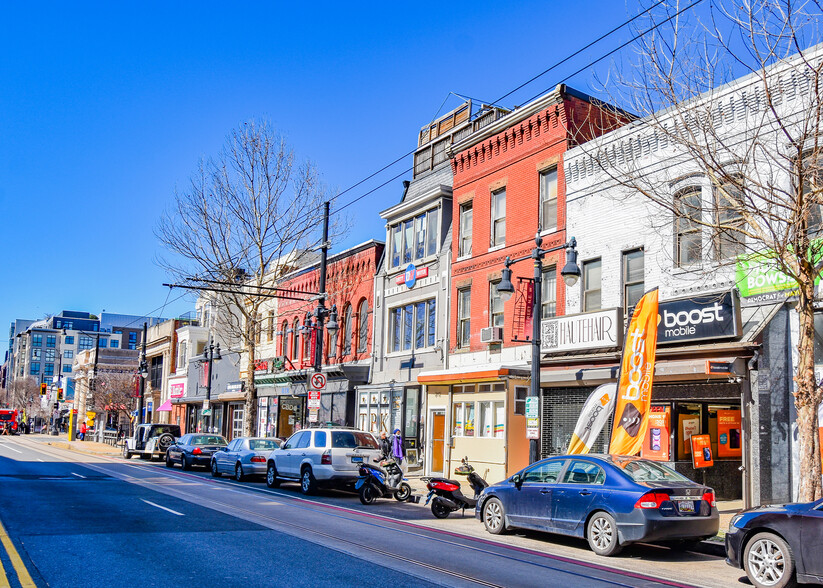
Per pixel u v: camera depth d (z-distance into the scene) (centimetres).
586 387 1981
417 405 2712
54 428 10144
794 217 1198
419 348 2777
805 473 1134
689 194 1588
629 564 1076
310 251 3384
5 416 9481
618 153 1955
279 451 2208
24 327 18988
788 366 1516
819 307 1391
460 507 1579
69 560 927
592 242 2036
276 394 3909
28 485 1947
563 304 2122
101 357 8925
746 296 1595
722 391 1642
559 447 2056
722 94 1678
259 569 903
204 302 5291
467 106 2902
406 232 2970
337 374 3256
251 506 1611
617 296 1934
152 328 6316
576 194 2106
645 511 1089
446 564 988
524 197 2309
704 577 988
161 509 1470
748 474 1523
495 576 917
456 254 2611
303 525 1323
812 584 927
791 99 1547
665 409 1761
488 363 2372
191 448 3017
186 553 997
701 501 1141
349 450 2009
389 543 1155
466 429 2295
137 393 5500
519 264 2295
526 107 2294
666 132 1375
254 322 3228
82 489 1864
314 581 843
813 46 1514
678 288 1753
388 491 1820
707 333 1628
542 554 1136
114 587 791
